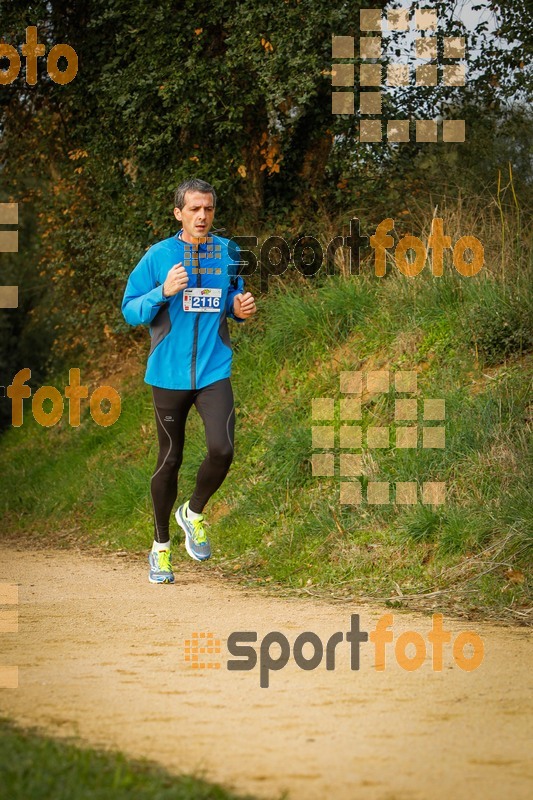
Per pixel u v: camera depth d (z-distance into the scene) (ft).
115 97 72.33
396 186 70.69
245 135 73.82
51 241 89.20
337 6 68.33
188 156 73.97
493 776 17.31
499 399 48.14
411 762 17.99
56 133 83.71
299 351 64.59
